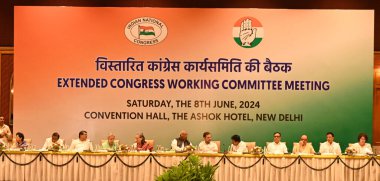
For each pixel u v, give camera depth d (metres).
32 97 13.57
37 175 10.81
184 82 13.70
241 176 10.84
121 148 10.92
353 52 13.66
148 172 10.84
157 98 13.71
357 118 13.67
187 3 14.13
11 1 14.48
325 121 13.70
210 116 13.72
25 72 13.56
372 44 13.62
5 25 14.53
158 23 13.69
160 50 13.70
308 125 13.71
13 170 10.80
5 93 14.70
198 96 13.72
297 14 13.68
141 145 12.18
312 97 13.70
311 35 13.68
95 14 13.66
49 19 13.62
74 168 10.82
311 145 12.55
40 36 13.59
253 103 13.72
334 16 13.66
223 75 13.70
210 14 13.68
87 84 13.65
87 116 13.66
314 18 13.67
